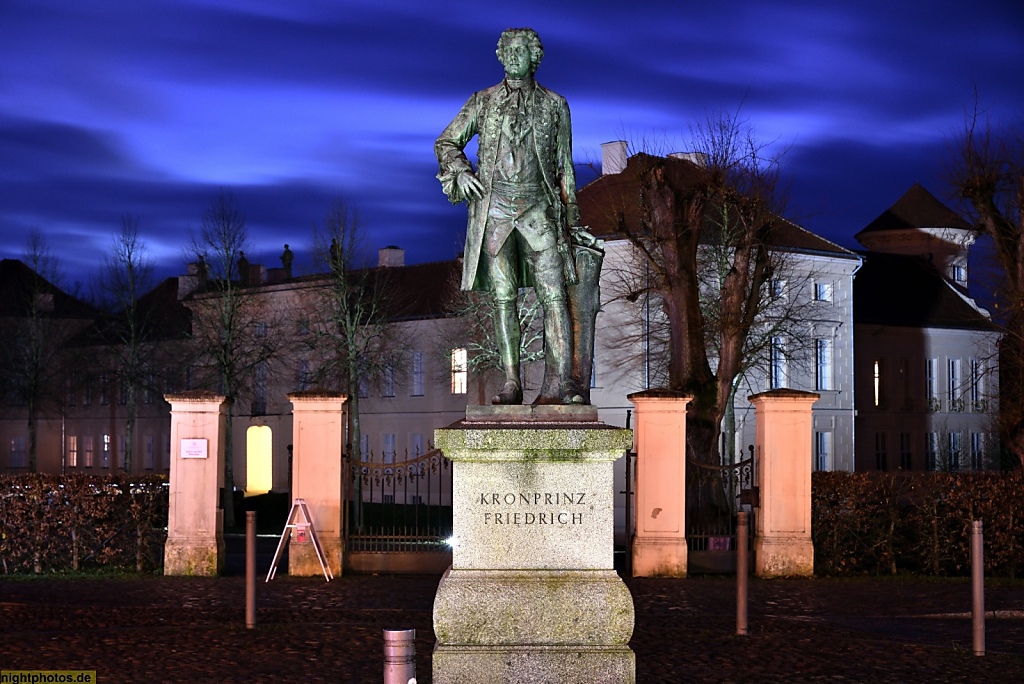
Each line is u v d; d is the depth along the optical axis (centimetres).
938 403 6619
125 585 2173
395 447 6191
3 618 1739
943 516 2459
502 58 1118
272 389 6562
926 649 1500
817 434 5891
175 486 2336
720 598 2041
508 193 1105
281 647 1491
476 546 1042
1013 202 3016
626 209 4906
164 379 6116
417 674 1325
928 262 7000
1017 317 2927
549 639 1029
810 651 1483
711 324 3834
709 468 2470
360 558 2364
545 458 1041
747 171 4006
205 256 5428
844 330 5991
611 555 1040
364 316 5803
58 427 8044
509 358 1117
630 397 2388
